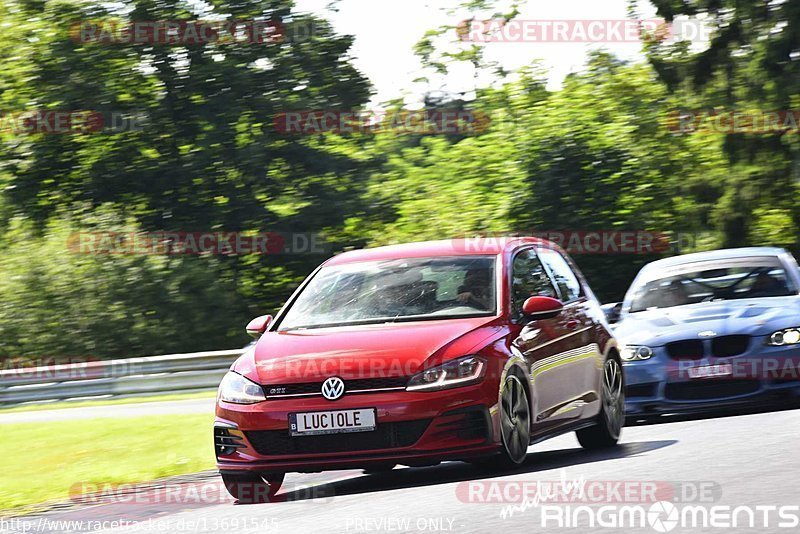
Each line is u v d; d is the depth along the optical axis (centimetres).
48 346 11244
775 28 13238
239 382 2777
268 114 12506
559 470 2700
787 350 3794
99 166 12331
